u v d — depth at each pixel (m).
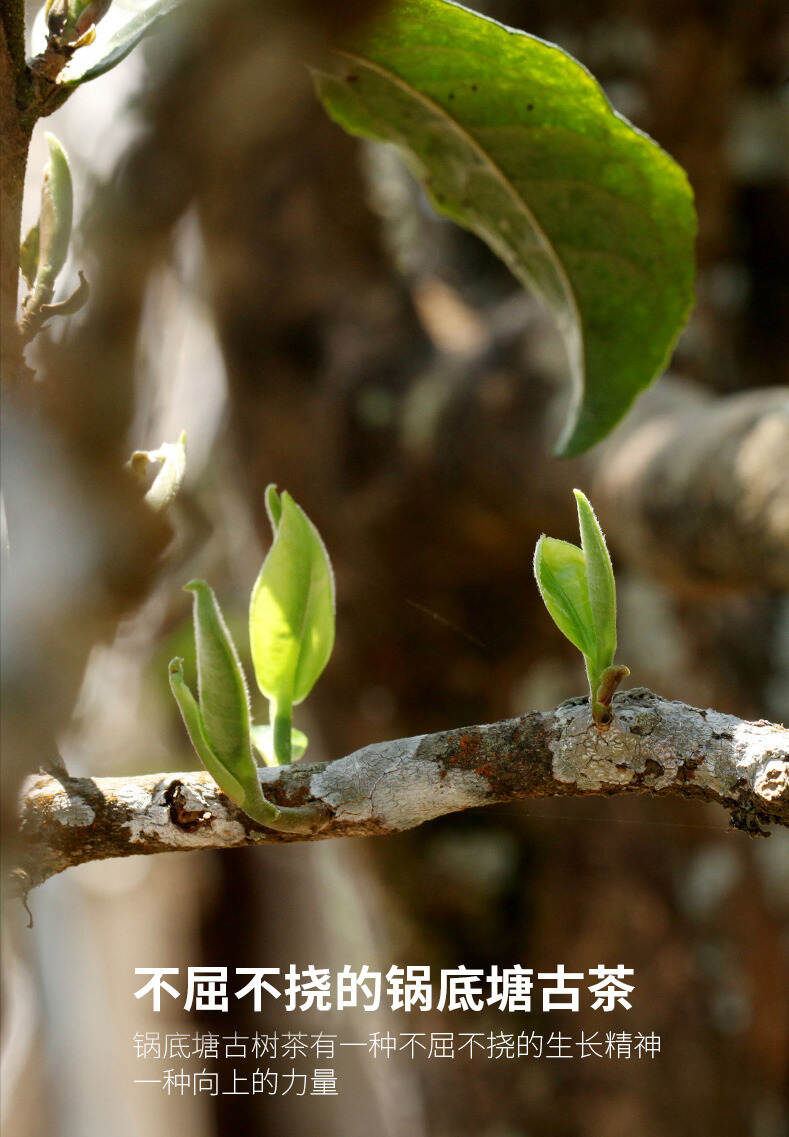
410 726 1.62
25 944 2.05
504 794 0.53
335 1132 1.93
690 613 1.54
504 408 1.32
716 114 1.54
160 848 0.54
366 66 0.60
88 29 0.54
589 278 0.63
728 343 1.61
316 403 1.52
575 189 0.62
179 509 1.25
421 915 1.60
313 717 1.68
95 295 0.54
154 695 1.56
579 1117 1.56
